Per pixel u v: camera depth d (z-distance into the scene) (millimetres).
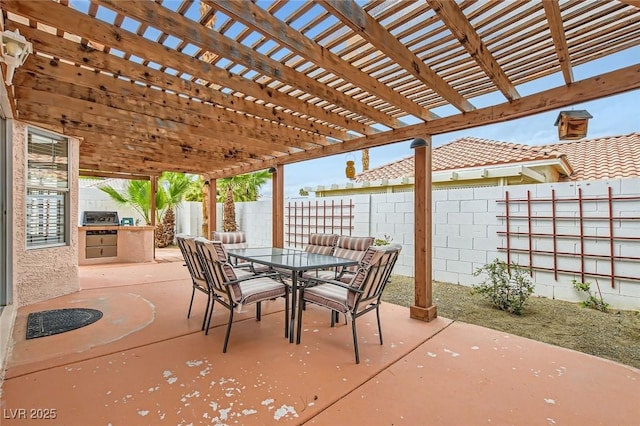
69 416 1853
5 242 3594
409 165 9156
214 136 4402
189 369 2439
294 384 2258
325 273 4301
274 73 2592
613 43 2430
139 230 7844
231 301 2832
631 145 7438
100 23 2074
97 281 5543
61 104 3326
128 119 3732
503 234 5168
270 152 5750
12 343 2840
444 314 4086
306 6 1961
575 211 4543
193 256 3363
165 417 1863
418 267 3756
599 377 2432
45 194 4289
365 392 2178
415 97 3330
